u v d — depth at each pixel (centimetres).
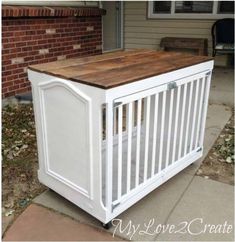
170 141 245
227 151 301
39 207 216
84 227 198
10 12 383
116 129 274
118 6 695
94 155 179
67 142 194
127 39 734
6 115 378
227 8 629
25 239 187
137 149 200
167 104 250
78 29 523
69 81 177
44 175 226
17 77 422
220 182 251
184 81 221
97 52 590
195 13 655
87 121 174
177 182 250
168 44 669
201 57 251
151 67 208
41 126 210
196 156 270
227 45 594
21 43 418
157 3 684
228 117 399
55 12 455
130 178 212
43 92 198
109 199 186
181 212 214
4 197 225
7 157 281
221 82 545
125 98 174
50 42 468
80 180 195
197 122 259
